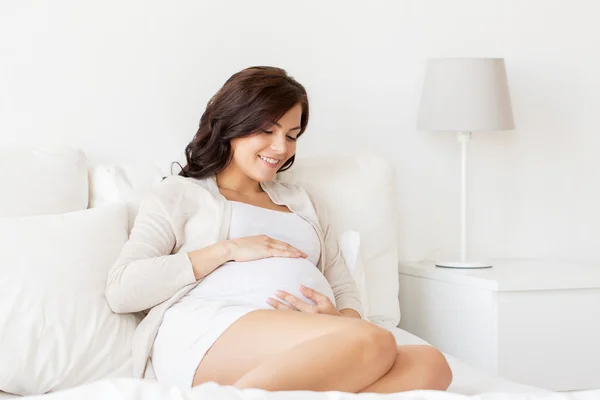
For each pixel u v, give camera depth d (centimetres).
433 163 279
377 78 271
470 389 163
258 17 256
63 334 172
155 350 177
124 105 243
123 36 242
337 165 240
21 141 233
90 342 174
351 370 131
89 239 190
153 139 246
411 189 277
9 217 194
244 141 203
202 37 250
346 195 236
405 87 274
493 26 284
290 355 130
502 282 224
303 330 152
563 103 294
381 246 238
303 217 212
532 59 289
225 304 175
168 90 247
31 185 202
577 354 233
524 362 228
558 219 296
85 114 239
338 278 214
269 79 202
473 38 282
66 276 180
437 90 252
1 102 231
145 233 190
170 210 194
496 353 225
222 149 206
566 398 105
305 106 210
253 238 191
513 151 289
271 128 201
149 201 196
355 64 268
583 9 295
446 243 283
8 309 170
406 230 277
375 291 235
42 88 234
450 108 248
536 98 291
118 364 176
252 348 155
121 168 222
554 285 229
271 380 124
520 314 227
